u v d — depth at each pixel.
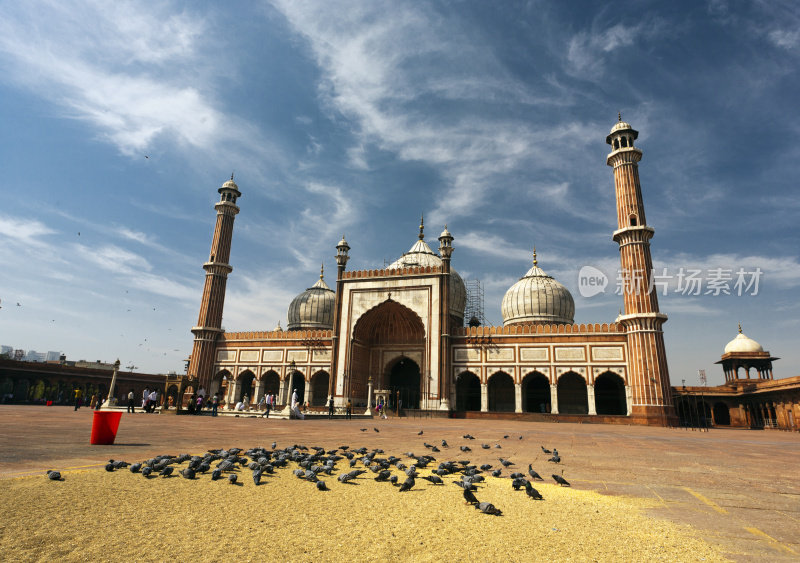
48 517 2.09
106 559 1.64
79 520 2.08
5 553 1.64
